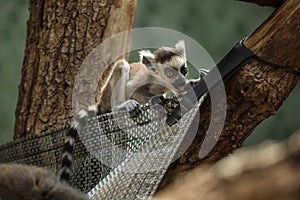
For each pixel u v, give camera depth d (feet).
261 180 15.19
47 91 34.60
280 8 26.84
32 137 30.76
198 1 96.78
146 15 94.12
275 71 26.81
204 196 15.64
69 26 34.88
